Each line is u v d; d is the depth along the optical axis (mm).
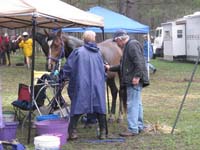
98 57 8023
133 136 8578
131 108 8516
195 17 29641
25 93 8992
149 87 17172
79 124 9734
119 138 8422
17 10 7379
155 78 20609
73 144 7969
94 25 9305
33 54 7852
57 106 9266
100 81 7977
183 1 38438
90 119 9539
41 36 9625
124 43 8367
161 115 10977
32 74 7945
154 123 9719
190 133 8875
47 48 9500
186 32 31750
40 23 10094
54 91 9188
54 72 8914
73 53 7934
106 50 9664
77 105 7816
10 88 16688
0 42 26406
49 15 7840
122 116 9922
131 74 8289
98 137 8453
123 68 8375
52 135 7352
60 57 9148
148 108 12133
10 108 11867
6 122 8141
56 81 8898
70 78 7918
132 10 26219
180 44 32438
